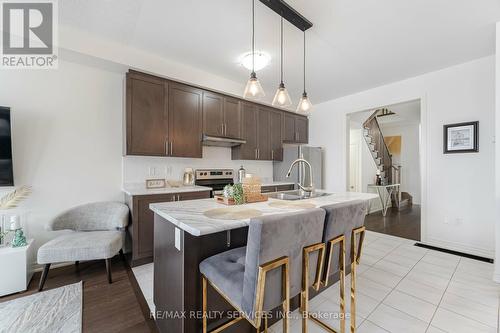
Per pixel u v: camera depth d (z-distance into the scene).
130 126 2.64
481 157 2.75
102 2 1.87
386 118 6.50
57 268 2.41
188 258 1.23
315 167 4.32
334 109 4.39
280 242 1.01
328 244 1.30
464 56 2.71
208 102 3.32
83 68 2.62
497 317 1.63
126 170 2.90
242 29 2.23
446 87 3.02
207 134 3.29
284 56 2.73
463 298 1.87
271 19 2.07
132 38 2.41
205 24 2.15
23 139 2.31
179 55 2.76
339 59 2.80
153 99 2.81
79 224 2.41
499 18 2.01
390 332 1.50
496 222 2.13
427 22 2.08
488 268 2.41
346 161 4.22
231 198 1.68
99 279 2.19
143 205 2.56
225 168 3.90
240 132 3.70
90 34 2.34
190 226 1.09
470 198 2.83
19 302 1.80
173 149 2.96
